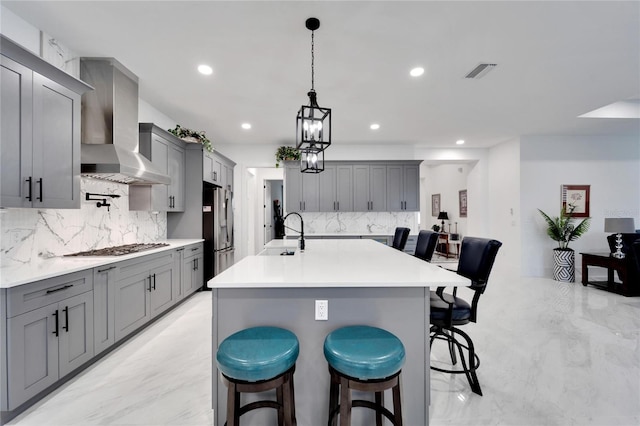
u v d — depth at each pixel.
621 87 3.22
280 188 9.48
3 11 1.95
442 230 8.23
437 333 2.14
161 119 3.94
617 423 1.67
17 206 1.81
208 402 1.86
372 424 1.59
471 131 4.93
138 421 1.69
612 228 4.42
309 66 2.73
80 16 2.04
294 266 1.92
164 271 3.22
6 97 1.74
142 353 2.48
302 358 1.56
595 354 2.45
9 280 1.66
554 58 2.61
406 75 2.91
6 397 1.64
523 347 2.58
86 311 2.14
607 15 2.03
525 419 1.70
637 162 5.33
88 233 2.75
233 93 3.32
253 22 2.11
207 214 4.39
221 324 1.55
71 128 2.19
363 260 2.18
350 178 5.78
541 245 5.32
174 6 1.95
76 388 1.99
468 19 2.08
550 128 4.80
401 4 1.94
